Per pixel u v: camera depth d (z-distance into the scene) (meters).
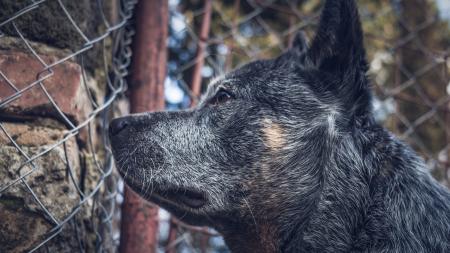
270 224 1.40
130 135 1.40
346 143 1.39
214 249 1.79
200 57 1.60
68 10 1.39
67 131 1.36
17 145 1.28
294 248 1.39
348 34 1.41
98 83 1.47
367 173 1.38
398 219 1.36
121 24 1.41
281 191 1.40
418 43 1.79
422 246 1.35
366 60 1.41
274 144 1.40
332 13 1.43
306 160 1.40
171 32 1.79
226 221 1.41
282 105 1.42
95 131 1.46
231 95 1.42
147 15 1.50
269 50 1.89
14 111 1.33
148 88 1.49
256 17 1.89
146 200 1.41
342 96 1.42
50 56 1.36
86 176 1.40
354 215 1.37
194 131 1.41
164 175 1.39
